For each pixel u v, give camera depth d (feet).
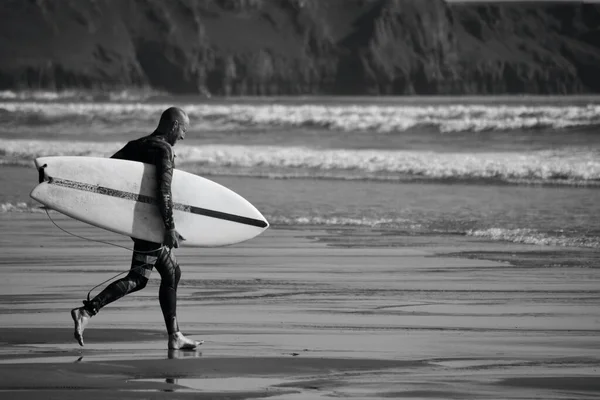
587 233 158.71
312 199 225.97
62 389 58.39
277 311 89.92
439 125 505.66
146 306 91.04
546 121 484.33
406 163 316.60
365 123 528.22
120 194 72.54
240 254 136.56
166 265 72.69
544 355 70.08
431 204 213.87
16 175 280.92
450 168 296.71
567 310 90.53
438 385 60.44
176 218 75.31
